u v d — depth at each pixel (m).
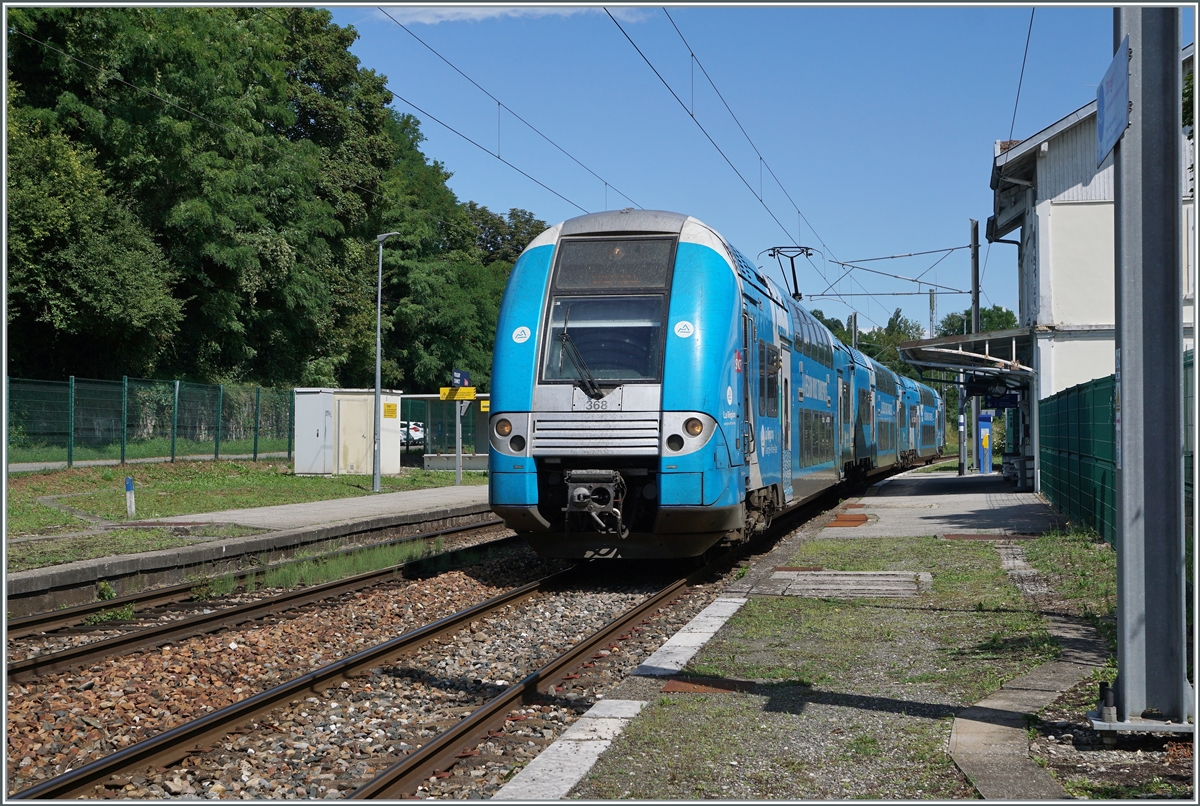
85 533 16.36
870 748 6.02
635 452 11.82
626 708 6.93
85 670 8.33
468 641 9.51
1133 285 6.13
